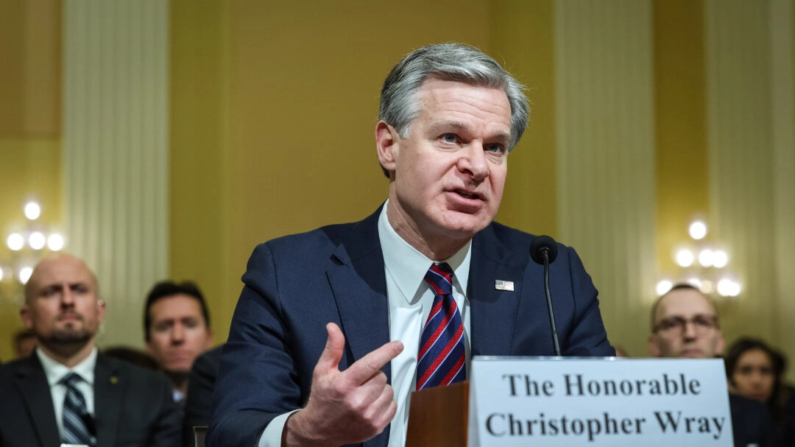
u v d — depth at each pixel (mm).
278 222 7887
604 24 8477
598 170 8320
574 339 1941
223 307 7715
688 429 1363
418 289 1876
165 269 7641
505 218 8195
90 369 3945
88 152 7695
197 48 7961
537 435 1297
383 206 2004
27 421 3701
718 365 1398
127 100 7785
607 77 8438
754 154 8641
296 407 1768
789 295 8469
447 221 1744
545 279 1809
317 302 1849
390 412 1412
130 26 7859
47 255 7590
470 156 1739
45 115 7832
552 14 8414
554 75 8359
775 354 5918
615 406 1339
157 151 7766
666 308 4535
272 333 1834
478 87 1768
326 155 8008
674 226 8562
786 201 8555
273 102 8016
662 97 8695
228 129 7906
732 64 8711
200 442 1870
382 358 1392
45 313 3883
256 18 8094
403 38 8242
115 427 3826
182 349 5078
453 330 1839
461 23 8328
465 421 1322
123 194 7684
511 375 1307
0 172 7734
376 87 8148
